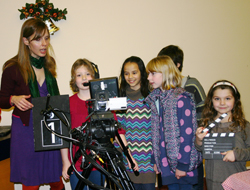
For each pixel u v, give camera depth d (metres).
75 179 1.55
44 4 2.19
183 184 1.62
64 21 2.33
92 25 2.39
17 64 1.63
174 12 2.62
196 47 2.73
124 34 2.48
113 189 1.34
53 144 1.41
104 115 1.17
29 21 1.60
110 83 1.25
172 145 1.53
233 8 2.82
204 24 2.73
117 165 1.21
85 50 2.40
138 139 1.71
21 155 1.62
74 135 1.21
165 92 1.57
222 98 1.47
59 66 2.35
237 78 2.91
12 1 2.22
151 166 1.71
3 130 2.02
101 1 2.39
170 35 2.63
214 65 2.81
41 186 2.39
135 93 1.75
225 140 1.37
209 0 2.72
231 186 1.10
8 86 1.62
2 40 2.23
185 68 2.72
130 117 1.72
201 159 1.60
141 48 2.54
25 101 1.47
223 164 1.41
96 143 1.20
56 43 2.32
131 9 2.48
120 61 2.49
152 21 2.55
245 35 2.89
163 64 1.56
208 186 1.48
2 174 1.96
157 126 1.62
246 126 1.44
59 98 1.41
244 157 1.31
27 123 1.59
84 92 1.57
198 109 1.76
